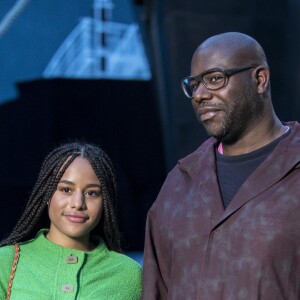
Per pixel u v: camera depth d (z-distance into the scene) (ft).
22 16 48.14
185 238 14.21
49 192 15.34
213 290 13.66
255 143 14.35
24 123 49.47
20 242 15.71
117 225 16.02
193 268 13.99
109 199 15.61
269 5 33.17
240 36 14.34
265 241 13.33
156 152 50.85
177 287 14.16
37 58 48.83
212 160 14.69
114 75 49.62
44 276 14.99
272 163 13.98
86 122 49.83
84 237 15.58
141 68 49.57
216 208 14.07
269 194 13.71
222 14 33.42
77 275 15.14
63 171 15.23
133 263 15.87
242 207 13.79
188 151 34.32
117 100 50.03
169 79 34.40
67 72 49.19
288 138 14.23
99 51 49.11
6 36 48.16
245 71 14.07
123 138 50.52
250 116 14.21
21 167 49.65
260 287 13.20
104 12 48.70
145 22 35.58
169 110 34.71
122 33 48.96
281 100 32.96
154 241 15.06
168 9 33.86
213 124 14.17
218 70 13.98
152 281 14.87
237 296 13.37
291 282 13.20
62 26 48.62
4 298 14.66
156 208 15.11
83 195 15.26
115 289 15.37
